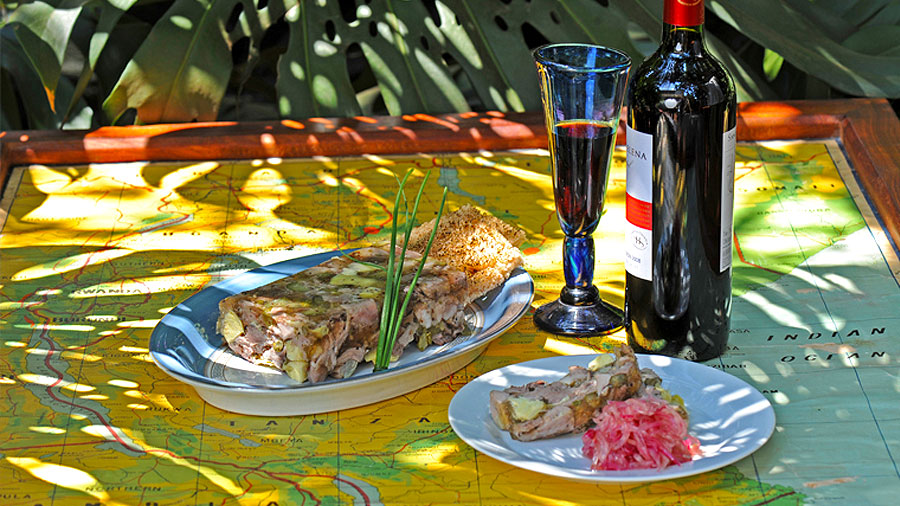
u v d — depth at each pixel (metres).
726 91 1.03
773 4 1.92
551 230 1.42
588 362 1.07
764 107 1.67
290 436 1.00
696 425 0.97
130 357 1.16
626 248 1.11
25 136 1.66
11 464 0.96
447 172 1.59
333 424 1.02
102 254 1.38
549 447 0.95
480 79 1.97
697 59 1.04
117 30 2.29
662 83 1.03
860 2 2.03
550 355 1.14
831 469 0.93
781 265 1.30
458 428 0.95
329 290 1.11
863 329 1.16
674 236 1.06
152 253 1.38
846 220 1.40
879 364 1.09
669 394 0.98
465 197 1.51
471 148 1.66
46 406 1.06
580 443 0.96
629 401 0.93
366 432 1.00
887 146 1.51
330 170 1.60
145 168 1.62
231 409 1.04
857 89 1.86
